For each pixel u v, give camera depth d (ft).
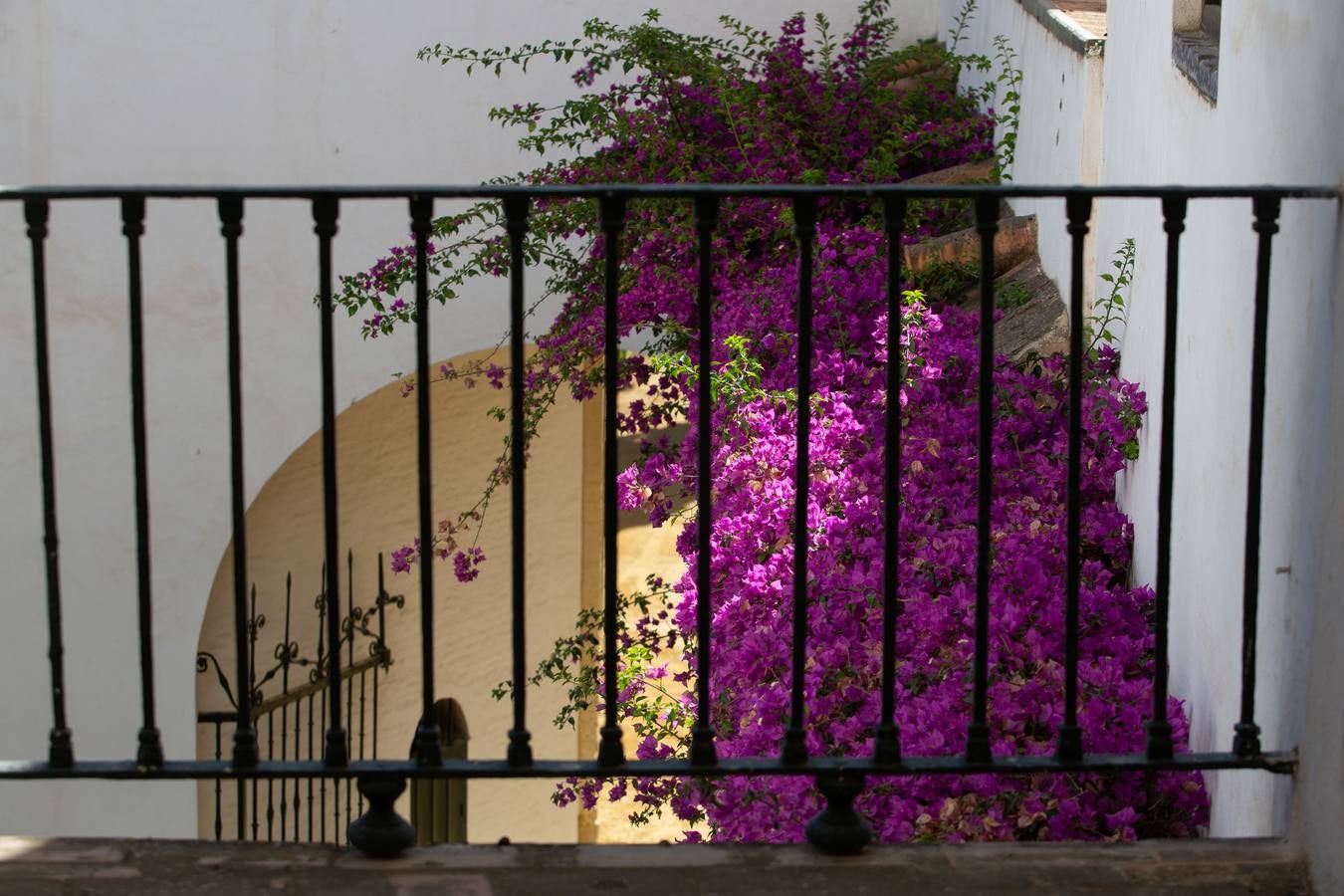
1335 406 9.55
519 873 10.27
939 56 32.30
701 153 27.53
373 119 30.81
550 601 36.45
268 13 30.17
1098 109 20.36
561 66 31.35
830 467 17.94
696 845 10.56
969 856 10.43
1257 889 10.02
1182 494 14.87
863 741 13.82
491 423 34.71
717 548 17.28
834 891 10.08
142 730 10.36
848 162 29.22
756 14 32.78
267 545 32.30
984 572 10.37
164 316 30.27
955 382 19.48
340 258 31.01
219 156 30.40
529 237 26.11
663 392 23.03
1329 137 9.91
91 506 30.42
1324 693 9.82
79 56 29.71
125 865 10.28
